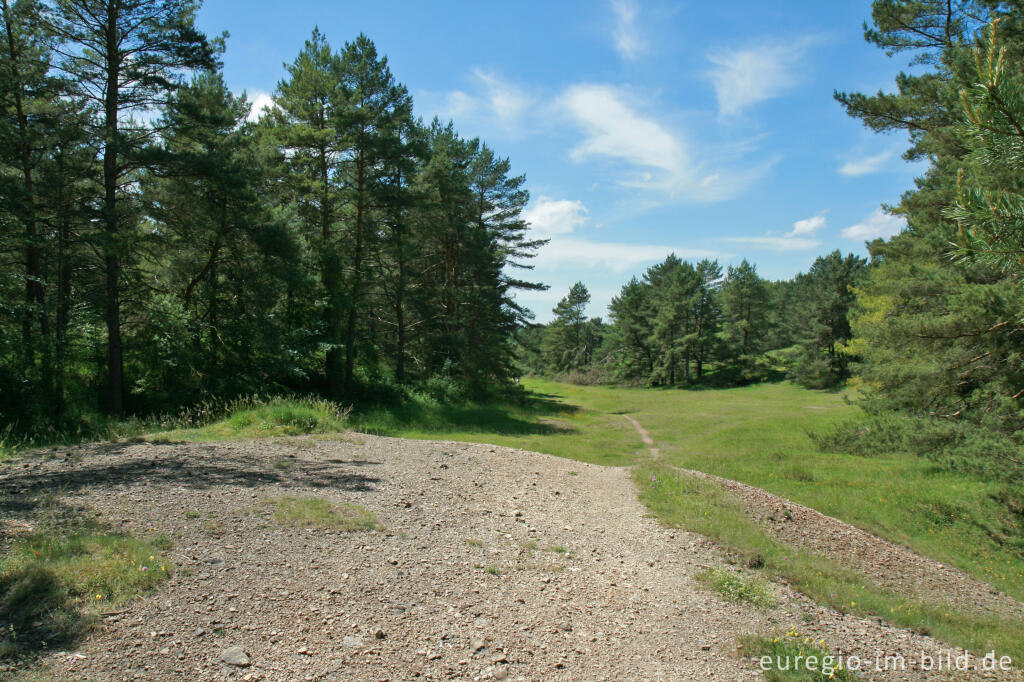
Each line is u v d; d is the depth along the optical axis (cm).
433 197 2792
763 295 6284
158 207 1633
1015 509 984
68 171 1395
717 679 356
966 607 639
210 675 304
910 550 845
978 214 331
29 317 1427
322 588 425
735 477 1276
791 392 4800
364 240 2208
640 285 6656
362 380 2322
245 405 1388
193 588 399
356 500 674
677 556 614
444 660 348
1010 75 316
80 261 1598
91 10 1428
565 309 7925
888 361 1320
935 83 1220
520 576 502
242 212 1792
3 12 1334
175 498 605
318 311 2181
